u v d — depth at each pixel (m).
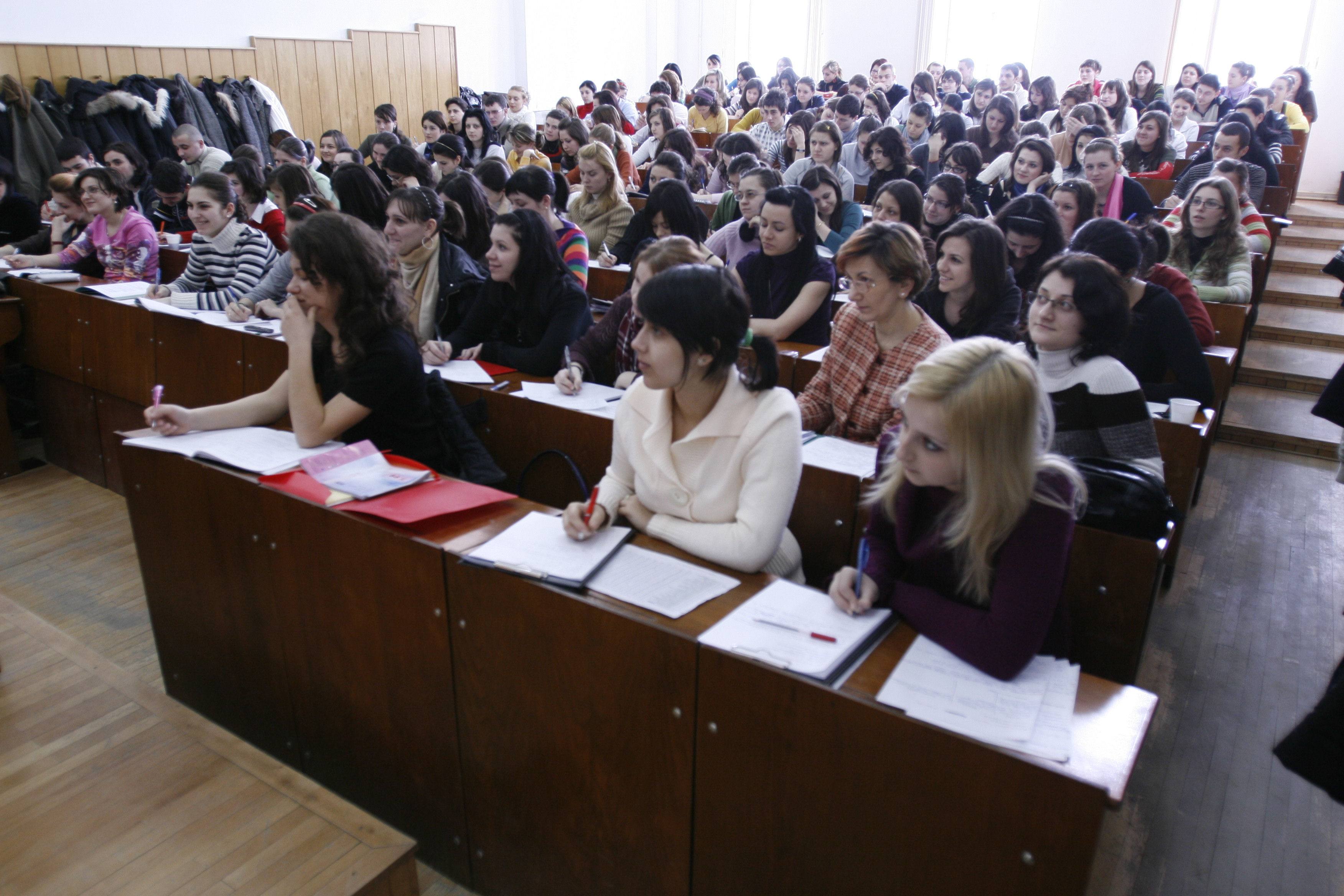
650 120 7.39
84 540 3.39
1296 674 2.51
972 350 1.16
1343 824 1.96
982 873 1.09
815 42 12.76
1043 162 4.59
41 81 6.80
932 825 1.11
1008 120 6.05
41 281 3.80
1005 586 1.17
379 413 2.04
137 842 1.45
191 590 2.04
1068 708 1.11
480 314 2.87
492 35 11.04
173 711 1.77
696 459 1.57
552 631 1.42
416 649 1.64
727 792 1.30
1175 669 2.52
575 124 6.44
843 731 1.15
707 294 1.40
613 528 1.62
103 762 1.62
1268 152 6.43
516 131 6.65
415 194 2.91
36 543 3.36
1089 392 1.87
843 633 1.25
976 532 1.17
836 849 1.21
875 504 1.42
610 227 4.52
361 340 1.96
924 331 2.19
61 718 1.74
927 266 2.15
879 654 1.23
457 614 1.54
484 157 7.72
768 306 3.03
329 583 1.74
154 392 2.06
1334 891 1.78
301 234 1.90
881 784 1.14
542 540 1.55
